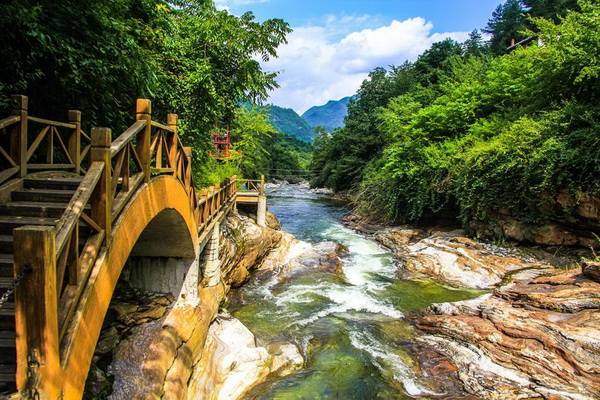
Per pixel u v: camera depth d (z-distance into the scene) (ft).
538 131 37.65
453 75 79.30
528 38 85.92
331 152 130.00
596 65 34.40
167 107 30.94
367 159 104.37
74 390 9.14
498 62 57.98
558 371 18.71
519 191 39.42
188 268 21.43
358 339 24.36
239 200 52.85
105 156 10.63
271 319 27.22
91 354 10.14
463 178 45.47
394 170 60.13
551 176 35.06
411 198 56.29
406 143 60.95
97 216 10.80
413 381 19.80
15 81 15.40
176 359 17.07
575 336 20.04
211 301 23.88
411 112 73.20
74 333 9.10
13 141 13.65
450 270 36.86
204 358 19.65
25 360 7.55
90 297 10.02
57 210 11.69
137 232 13.37
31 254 7.34
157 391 14.73
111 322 18.03
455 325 24.20
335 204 99.60
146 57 21.76
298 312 28.60
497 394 18.01
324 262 41.01
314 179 153.69
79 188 9.72
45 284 7.46
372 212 70.44
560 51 37.65
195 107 31.99
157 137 15.34
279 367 20.62
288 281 35.73
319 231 61.62
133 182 13.12
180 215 18.15
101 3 16.38
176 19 34.17
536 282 28.53
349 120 122.42
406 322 26.91
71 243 9.29
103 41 17.21
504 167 39.91
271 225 54.39
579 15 37.86
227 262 30.63
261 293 32.48
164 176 16.11
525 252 38.83
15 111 13.62
